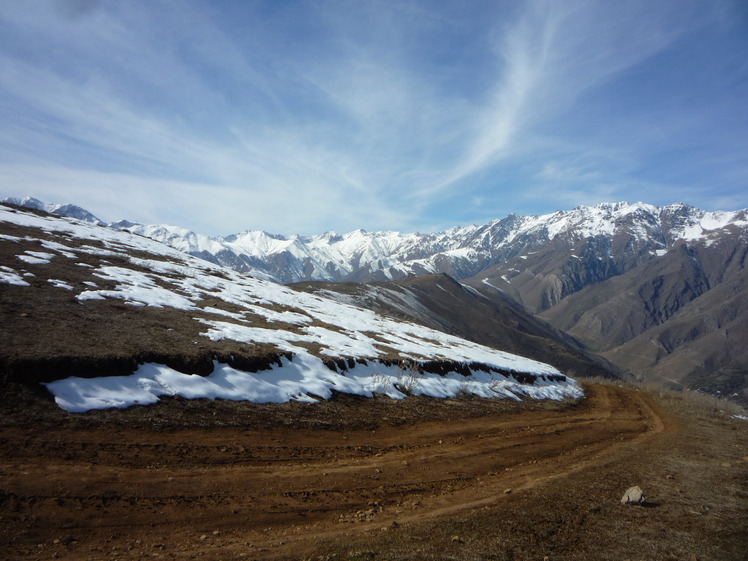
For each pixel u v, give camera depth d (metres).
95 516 6.04
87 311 13.93
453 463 11.08
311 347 17.83
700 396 34.16
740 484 10.66
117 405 9.31
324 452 10.29
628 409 26.89
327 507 7.57
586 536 6.95
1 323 10.74
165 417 9.62
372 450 11.12
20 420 7.86
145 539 5.76
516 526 7.14
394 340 27.70
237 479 8.02
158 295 19.39
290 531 6.50
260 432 10.45
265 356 14.31
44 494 6.21
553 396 27.84
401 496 8.50
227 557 5.45
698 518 8.09
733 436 19.19
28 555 5.01
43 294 14.41
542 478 10.43
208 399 11.06
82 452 7.57
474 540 6.44
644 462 12.61
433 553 5.85
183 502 6.87
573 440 15.67
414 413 15.59
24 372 8.86
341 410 13.59
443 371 23.17
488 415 18.36
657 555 6.41
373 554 5.72
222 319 18.50
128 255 28.92
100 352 10.45
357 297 110.38
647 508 8.49
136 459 7.83
